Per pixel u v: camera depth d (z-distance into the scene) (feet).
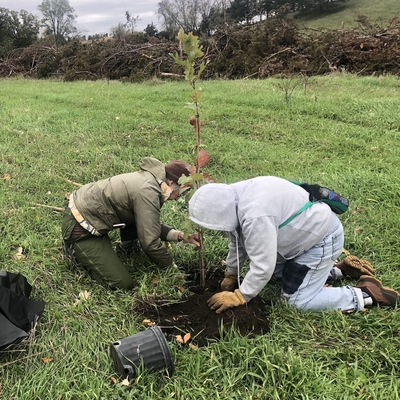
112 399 6.81
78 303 9.03
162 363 7.13
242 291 8.20
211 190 7.59
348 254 10.85
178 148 19.24
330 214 8.29
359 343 7.89
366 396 6.77
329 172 16.06
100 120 24.56
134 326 8.54
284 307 8.67
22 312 8.05
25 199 13.97
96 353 7.65
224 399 6.81
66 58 56.59
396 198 13.35
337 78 34.94
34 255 10.76
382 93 28.04
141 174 9.87
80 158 18.07
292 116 23.73
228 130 22.16
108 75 51.70
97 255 9.62
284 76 39.32
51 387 6.95
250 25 49.42
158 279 10.01
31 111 27.02
